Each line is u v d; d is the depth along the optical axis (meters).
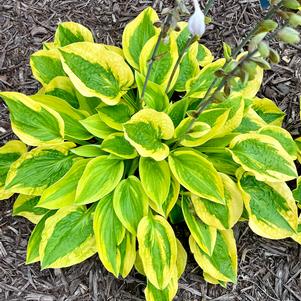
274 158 0.62
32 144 0.61
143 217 0.62
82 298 0.69
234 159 0.62
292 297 0.71
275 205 0.64
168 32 0.50
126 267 0.63
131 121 0.58
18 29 0.87
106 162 0.63
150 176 0.62
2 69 0.84
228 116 0.64
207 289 0.71
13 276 0.70
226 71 0.51
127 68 0.64
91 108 0.69
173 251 0.62
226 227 0.62
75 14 0.89
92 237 0.64
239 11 0.90
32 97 0.66
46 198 0.60
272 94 0.83
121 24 0.88
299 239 0.69
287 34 0.43
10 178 0.62
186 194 0.66
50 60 0.69
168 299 0.63
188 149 0.65
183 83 0.71
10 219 0.74
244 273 0.72
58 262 0.61
